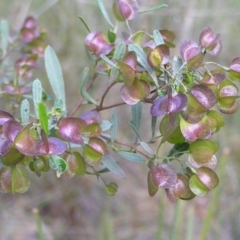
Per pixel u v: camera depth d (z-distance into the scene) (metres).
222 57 1.08
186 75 0.35
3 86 0.49
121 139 0.94
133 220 0.95
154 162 0.36
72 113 0.42
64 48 0.92
